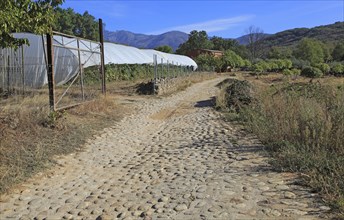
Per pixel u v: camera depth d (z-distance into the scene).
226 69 70.25
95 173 6.82
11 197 5.57
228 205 4.77
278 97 11.19
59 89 17.03
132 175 6.61
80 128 9.88
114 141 9.35
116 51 34.22
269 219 4.29
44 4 8.01
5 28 6.51
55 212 5.05
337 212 4.33
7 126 8.09
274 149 7.45
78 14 70.81
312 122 7.50
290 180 5.56
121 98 18.73
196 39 111.44
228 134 9.62
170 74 31.22
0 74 14.27
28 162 6.87
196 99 19.77
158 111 14.97
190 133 10.27
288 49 96.25
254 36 103.38
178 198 5.21
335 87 13.03
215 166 6.72
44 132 8.75
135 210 4.92
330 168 5.67
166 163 7.27
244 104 13.82
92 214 4.92
